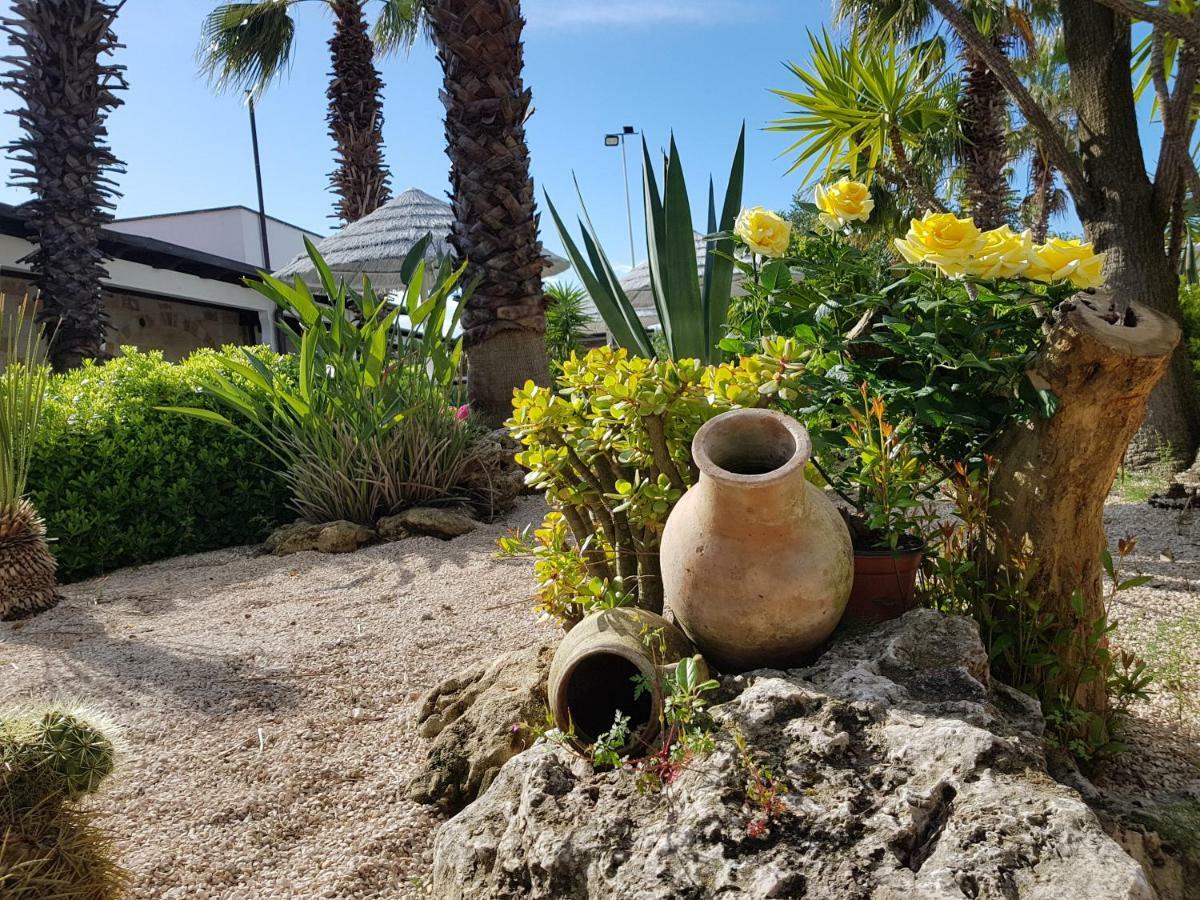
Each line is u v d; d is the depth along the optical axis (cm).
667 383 201
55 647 361
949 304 203
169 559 541
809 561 168
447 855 166
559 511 240
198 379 570
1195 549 408
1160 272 619
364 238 930
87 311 751
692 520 175
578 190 503
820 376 214
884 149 777
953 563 203
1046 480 190
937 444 219
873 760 146
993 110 1050
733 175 483
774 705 157
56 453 518
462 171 667
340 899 189
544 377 693
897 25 772
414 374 588
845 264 239
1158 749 215
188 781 237
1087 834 120
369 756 248
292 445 571
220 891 193
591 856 140
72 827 170
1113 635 296
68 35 728
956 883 117
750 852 130
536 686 227
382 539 523
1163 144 595
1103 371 174
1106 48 621
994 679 188
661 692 165
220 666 320
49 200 735
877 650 176
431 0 679
